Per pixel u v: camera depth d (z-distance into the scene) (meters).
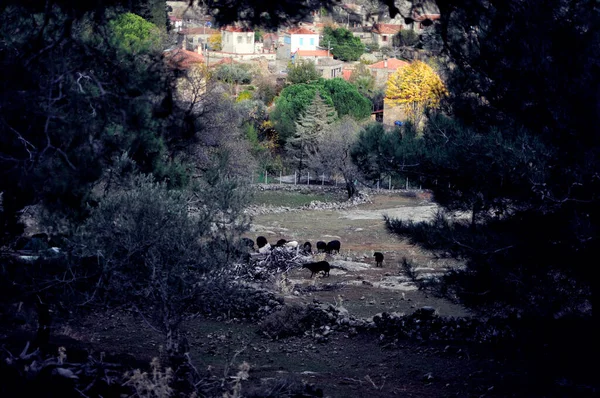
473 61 12.87
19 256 11.87
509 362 16.62
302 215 54.69
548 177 14.31
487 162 15.62
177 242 13.91
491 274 15.61
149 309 14.82
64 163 7.80
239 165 54.12
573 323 14.84
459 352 17.52
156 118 8.02
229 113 52.47
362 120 88.06
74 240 12.15
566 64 12.64
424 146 17.48
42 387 9.22
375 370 16.22
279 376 14.13
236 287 15.12
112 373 11.55
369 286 27.55
